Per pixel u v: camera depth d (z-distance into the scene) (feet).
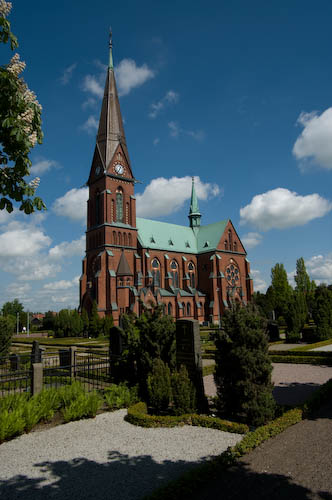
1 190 33.14
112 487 26.61
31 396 47.98
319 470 28.12
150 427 40.83
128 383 55.88
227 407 42.52
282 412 43.93
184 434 38.09
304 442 34.24
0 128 31.40
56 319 210.59
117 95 259.39
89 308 226.17
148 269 247.29
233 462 29.55
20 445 36.04
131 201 247.91
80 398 45.73
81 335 212.84
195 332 47.83
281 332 192.95
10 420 37.60
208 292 278.87
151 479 27.76
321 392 49.57
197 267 290.76
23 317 417.28
